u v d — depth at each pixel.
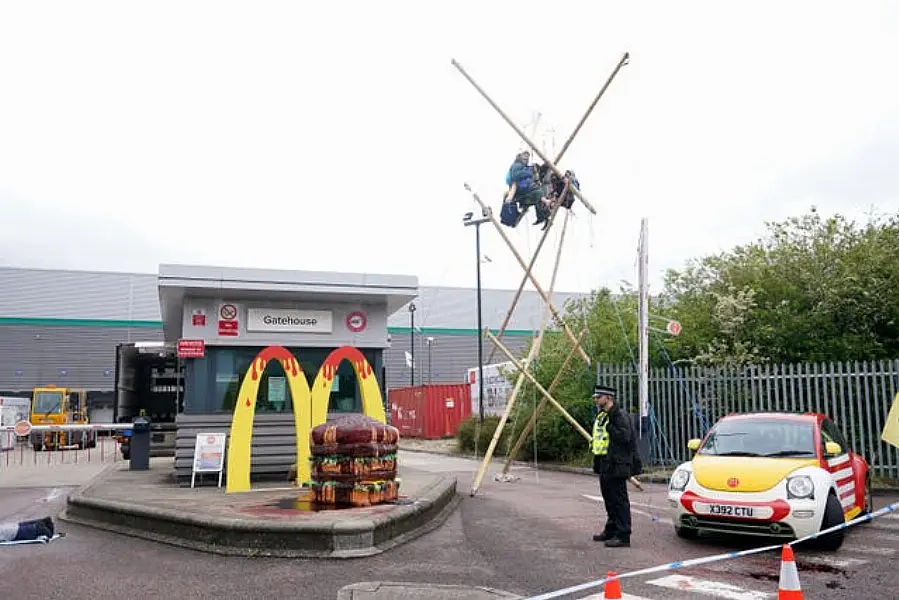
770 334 17.75
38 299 53.03
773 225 20.42
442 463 21.52
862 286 17.28
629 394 18.33
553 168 13.62
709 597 6.41
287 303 14.70
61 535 9.55
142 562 7.83
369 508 9.38
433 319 59.53
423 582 6.91
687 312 19.97
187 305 14.09
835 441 9.73
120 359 22.30
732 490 8.45
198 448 12.67
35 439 33.09
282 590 6.65
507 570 7.44
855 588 6.69
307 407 12.52
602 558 8.02
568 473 18.34
